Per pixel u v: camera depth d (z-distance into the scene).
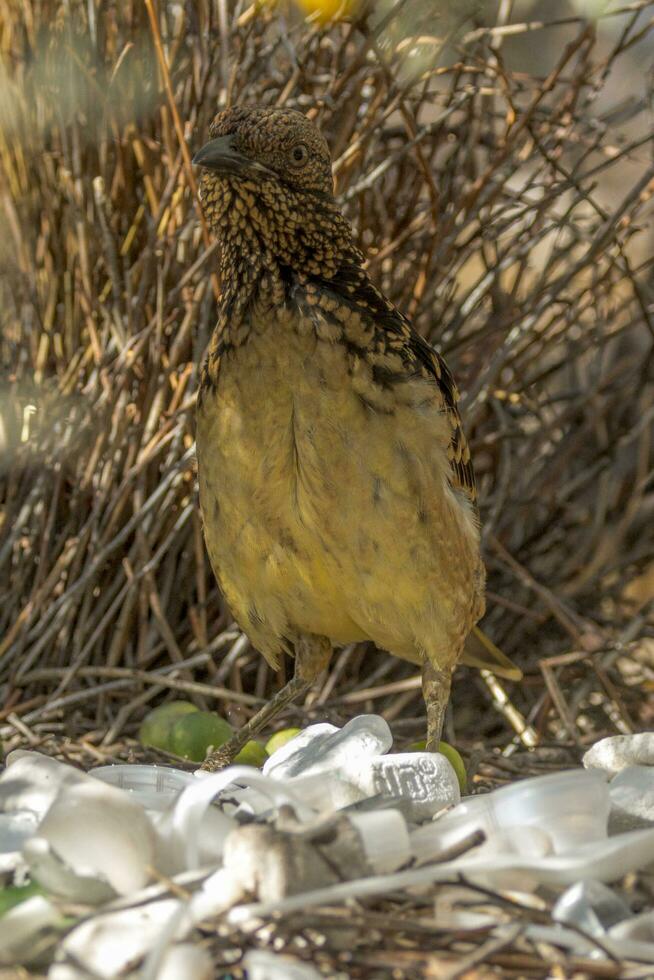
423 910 4.32
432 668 6.41
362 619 6.24
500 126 9.85
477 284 8.48
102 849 4.32
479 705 9.19
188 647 8.20
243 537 6.13
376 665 8.96
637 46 11.54
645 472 9.70
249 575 6.28
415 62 7.71
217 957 3.89
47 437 7.95
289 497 5.93
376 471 5.82
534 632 9.55
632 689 9.26
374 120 7.65
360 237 8.00
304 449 5.81
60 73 7.67
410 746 6.75
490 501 9.27
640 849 4.37
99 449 7.72
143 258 7.59
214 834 4.62
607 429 9.94
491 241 8.57
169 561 7.98
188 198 7.46
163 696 8.18
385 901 4.33
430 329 8.35
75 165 7.68
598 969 3.84
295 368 5.75
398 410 5.85
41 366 8.00
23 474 8.06
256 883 4.13
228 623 8.17
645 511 10.18
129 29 7.52
